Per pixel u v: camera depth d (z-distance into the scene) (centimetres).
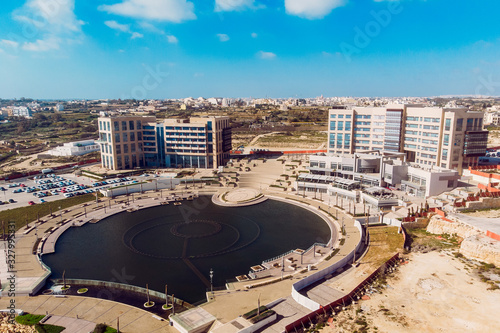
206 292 8044
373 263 9225
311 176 16975
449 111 16450
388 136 18988
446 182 14262
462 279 8394
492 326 6681
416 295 7794
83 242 11106
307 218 13188
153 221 13038
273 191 16900
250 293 7931
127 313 7319
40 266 9300
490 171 16075
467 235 10419
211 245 10844
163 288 8369
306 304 7312
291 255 9912
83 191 16600
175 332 6669
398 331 6562
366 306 7425
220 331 6288
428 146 17425
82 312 7338
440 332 6531
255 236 11500
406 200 13750
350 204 14362
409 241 10788
